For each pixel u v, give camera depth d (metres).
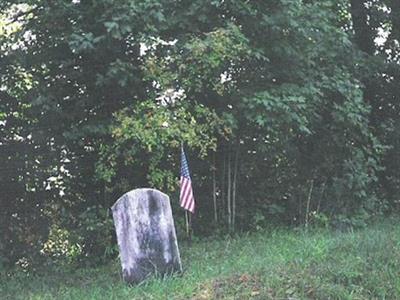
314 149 12.02
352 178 11.87
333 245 8.26
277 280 6.70
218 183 11.30
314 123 11.52
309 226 11.36
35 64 10.27
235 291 6.54
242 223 11.36
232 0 10.03
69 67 10.27
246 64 10.62
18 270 9.91
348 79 11.48
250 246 9.52
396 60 14.30
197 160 10.99
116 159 10.35
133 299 6.78
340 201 12.08
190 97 10.21
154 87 10.03
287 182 12.12
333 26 11.55
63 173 10.72
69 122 10.36
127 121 9.53
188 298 6.55
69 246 10.47
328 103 11.54
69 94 10.49
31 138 10.42
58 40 9.91
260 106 10.05
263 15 10.20
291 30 10.42
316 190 12.16
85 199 10.78
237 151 11.13
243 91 10.33
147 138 9.41
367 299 6.54
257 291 6.47
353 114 11.24
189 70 9.73
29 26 10.13
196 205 11.17
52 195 10.70
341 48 11.75
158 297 6.68
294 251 8.25
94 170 10.52
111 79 9.76
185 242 10.32
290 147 11.58
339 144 11.87
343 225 11.39
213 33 9.55
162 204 7.84
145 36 9.48
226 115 10.10
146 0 9.44
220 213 11.23
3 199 10.53
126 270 7.62
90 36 9.34
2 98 10.50
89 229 10.13
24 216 10.59
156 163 9.97
